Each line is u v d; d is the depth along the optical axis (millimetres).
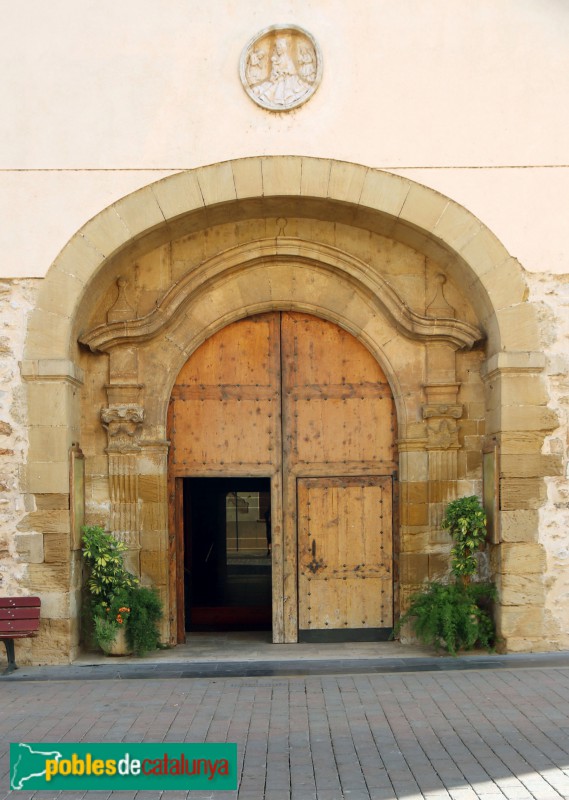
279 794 4926
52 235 8391
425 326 8891
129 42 8492
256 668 8000
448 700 6750
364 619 9164
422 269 9109
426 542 8984
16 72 8461
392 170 8508
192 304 9062
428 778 5109
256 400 9242
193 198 8422
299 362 9281
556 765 5273
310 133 8477
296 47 8555
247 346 9273
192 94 8469
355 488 9219
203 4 8508
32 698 6980
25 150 8422
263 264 9109
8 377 8305
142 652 8453
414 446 9031
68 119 8445
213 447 9188
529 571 8383
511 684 7203
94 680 7586
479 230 8508
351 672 7777
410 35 8570
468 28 8594
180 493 9180
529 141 8555
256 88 8484
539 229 8531
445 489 8992
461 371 9102
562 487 8438
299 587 9180
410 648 8766
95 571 8375
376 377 9281
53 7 8484
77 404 8750
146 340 8945
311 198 8484
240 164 8438
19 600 8055
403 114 8531
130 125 8445
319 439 9234
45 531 8234
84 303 8609
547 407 8461
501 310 8484
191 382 9219
